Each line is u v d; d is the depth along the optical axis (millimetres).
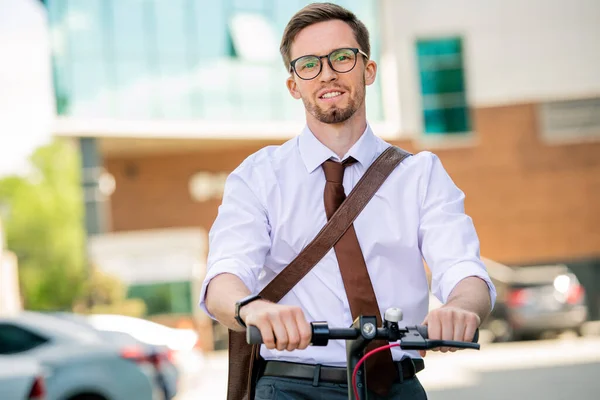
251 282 2730
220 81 27781
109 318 11250
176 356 11375
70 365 9617
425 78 28312
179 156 29750
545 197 28203
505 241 28172
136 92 26859
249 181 2932
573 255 28219
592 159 28203
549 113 28359
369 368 2779
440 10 28266
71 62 26250
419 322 2918
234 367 2949
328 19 2895
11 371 7715
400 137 28156
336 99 2865
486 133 28266
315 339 2215
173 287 26156
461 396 11688
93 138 26328
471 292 2539
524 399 11148
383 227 2867
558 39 28219
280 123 28328
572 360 15273
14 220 60031
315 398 2811
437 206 2854
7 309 30625
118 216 29891
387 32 28312
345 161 2916
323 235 2850
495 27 28297
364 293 2811
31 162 60469
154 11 27141
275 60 28375
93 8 26547
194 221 29703
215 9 27797
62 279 59250
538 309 19422
